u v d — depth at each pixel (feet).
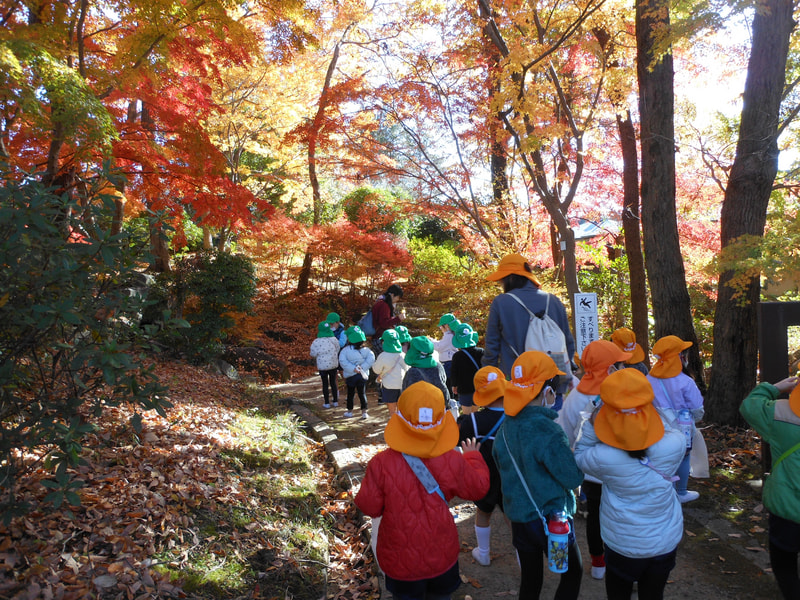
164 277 36.65
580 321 23.40
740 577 13.64
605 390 9.62
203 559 13.07
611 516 9.96
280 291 75.46
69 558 11.24
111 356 10.37
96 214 11.26
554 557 9.71
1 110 18.61
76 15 20.72
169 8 19.76
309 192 71.26
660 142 25.26
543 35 29.07
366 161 44.45
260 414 28.02
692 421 16.24
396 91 38.65
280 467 20.34
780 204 29.32
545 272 42.96
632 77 31.24
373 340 37.78
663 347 15.97
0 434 10.42
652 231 25.79
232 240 73.72
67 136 18.31
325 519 17.31
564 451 9.98
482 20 31.14
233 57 24.18
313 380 47.21
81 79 17.07
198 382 30.73
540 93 32.17
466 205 42.16
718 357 23.68
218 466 17.89
